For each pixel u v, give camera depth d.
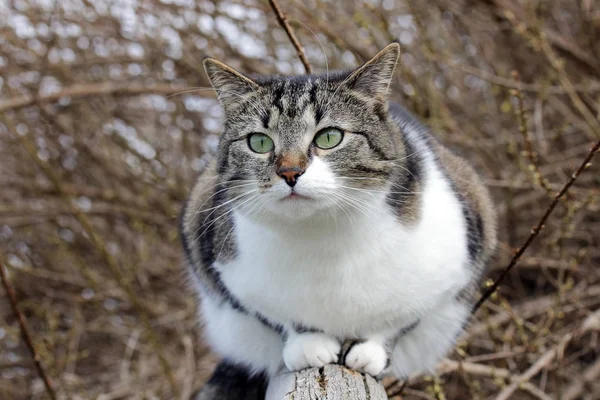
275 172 0.77
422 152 0.83
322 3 1.17
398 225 0.78
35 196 1.33
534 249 1.17
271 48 1.25
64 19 1.26
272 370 0.87
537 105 1.15
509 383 0.99
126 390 1.13
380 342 0.81
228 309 0.86
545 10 1.33
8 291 0.95
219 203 0.82
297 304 0.79
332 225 0.77
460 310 0.86
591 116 1.12
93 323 1.22
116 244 1.33
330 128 0.78
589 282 1.14
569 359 1.01
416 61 1.25
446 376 1.09
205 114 1.30
